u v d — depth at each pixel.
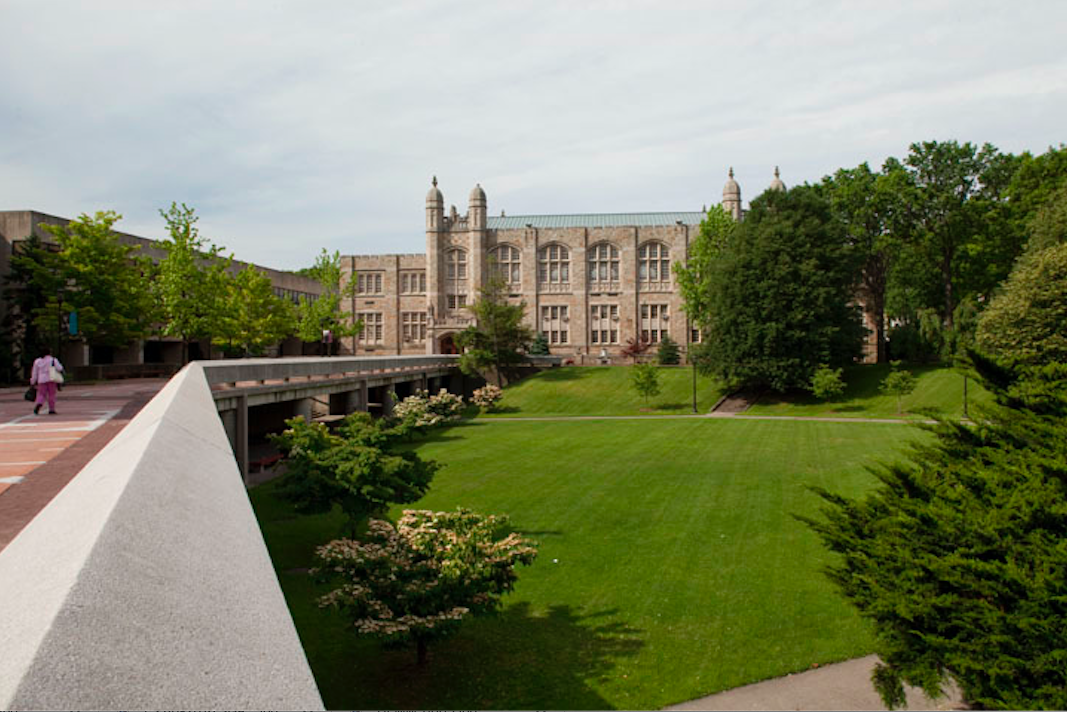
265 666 2.39
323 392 36.19
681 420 54.62
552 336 84.69
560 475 32.75
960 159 66.44
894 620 10.87
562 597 18.20
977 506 11.19
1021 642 9.31
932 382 59.59
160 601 2.54
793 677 14.05
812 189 73.75
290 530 23.56
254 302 63.84
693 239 83.06
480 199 83.94
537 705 13.13
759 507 26.31
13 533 7.05
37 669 1.82
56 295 46.12
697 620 16.70
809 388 59.91
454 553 13.85
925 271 77.81
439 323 82.75
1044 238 50.97
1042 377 13.15
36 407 20.55
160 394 13.30
